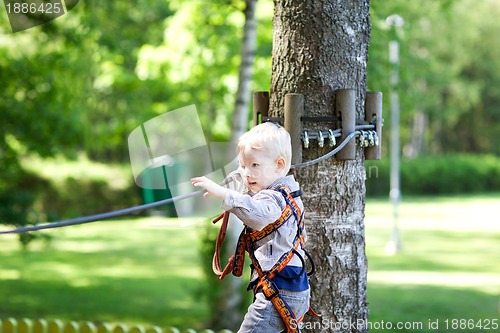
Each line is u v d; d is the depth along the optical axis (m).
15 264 19.25
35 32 16.50
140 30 21.22
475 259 18.72
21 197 14.84
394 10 12.14
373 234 24.38
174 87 16.98
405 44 13.26
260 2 13.60
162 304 13.65
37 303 13.93
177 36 14.70
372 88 11.66
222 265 10.55
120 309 13.30
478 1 51.75
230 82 14.68
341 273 4.45
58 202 30.17
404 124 47.00
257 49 13.05
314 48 4.39
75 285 15.95
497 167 50.00
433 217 30.77
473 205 37.78
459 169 48.38
